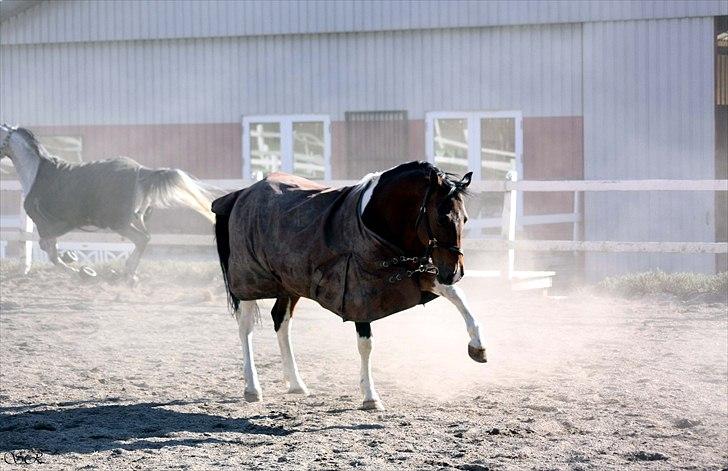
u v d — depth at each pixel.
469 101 27.22
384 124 27.77
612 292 15.98
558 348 11.84
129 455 7.49
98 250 23.17
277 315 9.77
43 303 15.89
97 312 15.08
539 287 16.89
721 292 15.18
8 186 19.09
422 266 8.14
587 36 26.45
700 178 26.02
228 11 28.48
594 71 26.45
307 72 28.19
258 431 8.23
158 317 14.63
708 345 11.79
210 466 7.12
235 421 8.63
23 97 30.09
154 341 12.84
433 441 7.73
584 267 26.23
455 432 8.01
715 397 9.16
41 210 16.75
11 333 13.41
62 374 10.86
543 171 26.83
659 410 8.69
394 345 12.27
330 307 8.55
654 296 15.52
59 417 8.89
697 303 14.91
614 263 26.16
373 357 11.55
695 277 16.02
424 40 27.42
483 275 16.61
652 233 26.14
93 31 29.42
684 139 26.03
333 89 28.02
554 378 10.13
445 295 8.44
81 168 16.62
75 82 29.78
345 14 27.73
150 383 10.37
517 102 26.92
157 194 16.34
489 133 27.20
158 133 29.25
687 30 25.91
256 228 9.14
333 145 28.09
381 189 8.15
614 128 26.39
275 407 9.18
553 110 26.73
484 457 7.23
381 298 8.23
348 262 8.27
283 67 28.33
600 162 26.50
